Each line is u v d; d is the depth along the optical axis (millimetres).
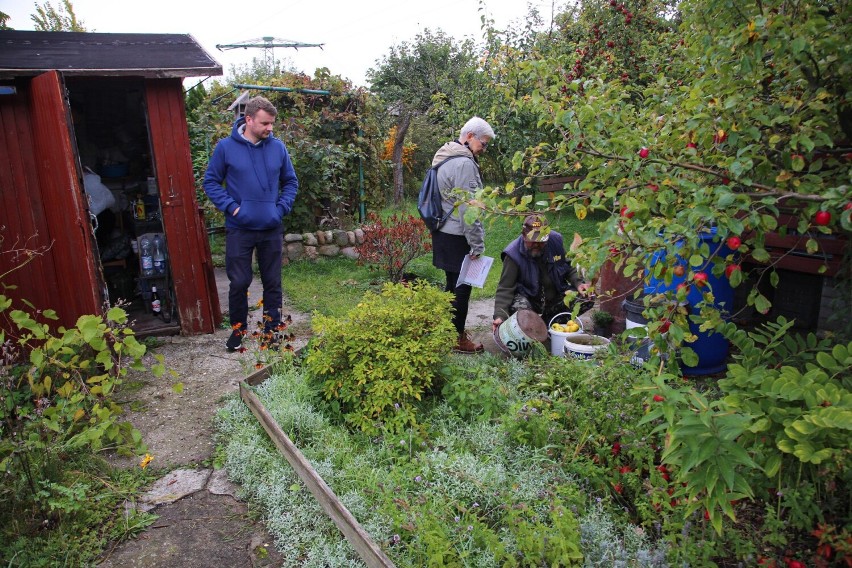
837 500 2229
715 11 2660
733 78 2646
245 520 2982
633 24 8156
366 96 9742
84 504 3000
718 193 2086
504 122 9820
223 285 7770
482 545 2537
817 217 2092
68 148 4355
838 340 3164
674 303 2475
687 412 1931
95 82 6383
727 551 2426
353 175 9828
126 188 6703
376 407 3523
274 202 5035
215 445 3689
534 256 4922
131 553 2752
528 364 4168
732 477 1765
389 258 7676
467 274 4691
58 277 5078
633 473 2807
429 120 19578
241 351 4332
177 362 5004
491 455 3145
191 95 10938
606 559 2398
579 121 2713
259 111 4789
